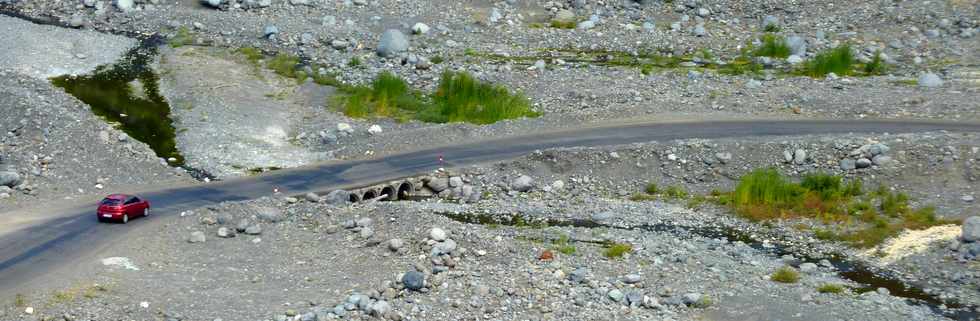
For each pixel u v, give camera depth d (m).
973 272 41.06
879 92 69.12
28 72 72.88
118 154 55.44
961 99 66.31
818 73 77.00
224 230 42.81
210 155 58.59
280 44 83.50
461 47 84.38
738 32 90.19
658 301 36.81
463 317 34.72
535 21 93.56
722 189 54.06
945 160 52.16
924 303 38.38
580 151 56.75
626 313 35.56
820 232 47.22
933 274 41.53
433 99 72.25
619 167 55.97
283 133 64.25
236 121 65.25
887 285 40.56
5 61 74.06
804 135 58.50
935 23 88.06
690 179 54.91
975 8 89.56
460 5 95.31
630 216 50.19
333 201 49.34
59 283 36.16
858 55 82.06
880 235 46.06
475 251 40.62
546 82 74.19
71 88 70.44
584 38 88.00
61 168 52.03
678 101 68.25
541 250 41.22
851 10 92.44
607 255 41.94
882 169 52.78
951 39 85.25
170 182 53.69
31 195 48.53
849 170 53.50
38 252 39.69
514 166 56.84
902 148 53.53
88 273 37.34
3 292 35.16
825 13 92.62
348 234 42.94
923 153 52.84
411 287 36.56
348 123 66.44
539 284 37.59
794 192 51.59
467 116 68.44
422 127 65.50
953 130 59.44
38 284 35.97
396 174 55.91
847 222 48.41
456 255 40.28
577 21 93.31
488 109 68.19
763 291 38.50
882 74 77.31
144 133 62.31
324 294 36.50
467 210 51.75
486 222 49.41
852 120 63.25
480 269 39.00
